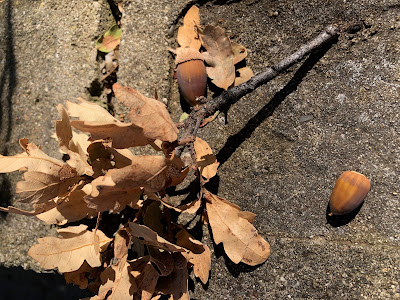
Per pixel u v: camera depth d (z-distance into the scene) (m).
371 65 0.20
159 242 0.17
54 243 0.19
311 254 0.19
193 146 0.19
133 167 0.16
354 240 0.19
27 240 0.23
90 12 0.24
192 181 0.22
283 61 0.20
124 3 0.24
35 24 0.25
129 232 0.19
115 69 0.24
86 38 0.24
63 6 0.24
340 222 0.19
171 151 0.18
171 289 0.19
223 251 0.21
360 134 0.20
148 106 0.16
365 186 0.18
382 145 0.19
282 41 0.21
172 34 0.23
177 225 0.21
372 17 0.20
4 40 0.25
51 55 0.24
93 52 0.24
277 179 0.21
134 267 0.19
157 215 0.21
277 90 0.21
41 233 0.23
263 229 0.20
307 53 0.20
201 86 0.21
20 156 0.19
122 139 0.16
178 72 0.21
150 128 0.16
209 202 0.20
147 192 0.18
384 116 0.19
